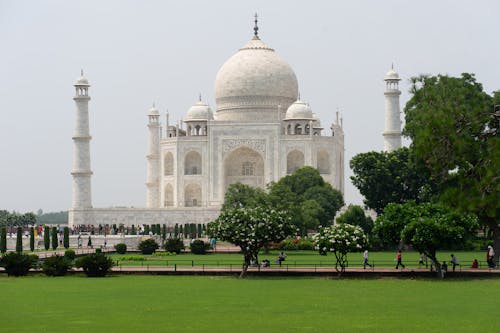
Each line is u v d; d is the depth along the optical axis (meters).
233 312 72.38
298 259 131.75
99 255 107.12
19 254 108.19
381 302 78.62
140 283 96.50
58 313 72.06
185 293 86.00
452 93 95.38
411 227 101.25
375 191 171.75
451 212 101.25
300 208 163.25
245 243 105.75
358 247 102.94
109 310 73.75
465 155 83.06
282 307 75.38
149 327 64.50
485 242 151.62
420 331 62.66
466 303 77.88
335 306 76.00
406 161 173.25
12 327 64.81
